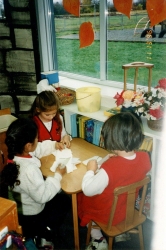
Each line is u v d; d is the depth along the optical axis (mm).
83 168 1862
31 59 2738
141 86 2607
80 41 2955
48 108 2008
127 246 2045
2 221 1057
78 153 2061
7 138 1573
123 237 2070
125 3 2318
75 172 1815
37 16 3178
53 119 2236
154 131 1967
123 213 1662
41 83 2688
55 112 2070
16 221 1142
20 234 1121
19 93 2855
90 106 2422
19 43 2662
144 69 2568
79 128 2666
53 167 1832
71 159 1857
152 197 2117
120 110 2195
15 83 2814
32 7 2564
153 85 2521
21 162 1595
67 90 2775
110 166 1483
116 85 2844
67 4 2809
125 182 1519
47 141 2092
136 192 1667
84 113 2439
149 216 2236
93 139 2525
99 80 3025
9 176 1555
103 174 1479
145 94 1997
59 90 2744
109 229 1620
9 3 2504
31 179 1560
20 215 1730
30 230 1726
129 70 2727
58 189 1662
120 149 1453
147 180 1508
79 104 2457
